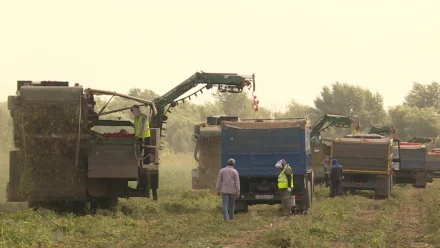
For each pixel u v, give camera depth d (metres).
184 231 25.08
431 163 77.88
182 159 103.31
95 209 31.58
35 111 29.23
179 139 139.88
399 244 22.39
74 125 29.45
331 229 25.47
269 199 34.84
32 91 29.16
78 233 23.27
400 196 50.97
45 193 30.08
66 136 29.50
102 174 29.92
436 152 80.44
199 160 50.69
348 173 50.25
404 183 71.00
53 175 30.03
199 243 21.05
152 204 35.53
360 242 22.53
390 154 49.78
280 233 22.97
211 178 50.16
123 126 32.12
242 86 46.59
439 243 22.23
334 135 176.38
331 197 47.06
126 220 28.00
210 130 50.53
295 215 32.62
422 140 92.88
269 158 34.91
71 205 31.25
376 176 50.03
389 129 80.44
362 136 52.41
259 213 35.47
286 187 33.09
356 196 47.38
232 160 30.61
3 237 20.58
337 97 197.25
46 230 23.02
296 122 34.78
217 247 20.53
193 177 50.53
